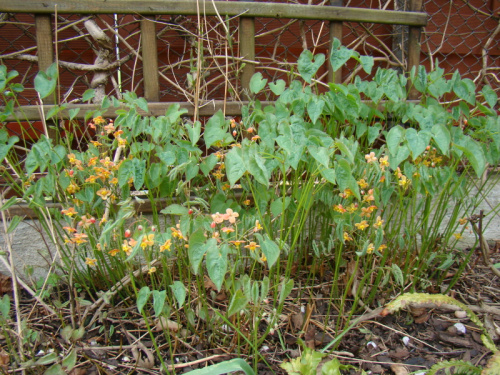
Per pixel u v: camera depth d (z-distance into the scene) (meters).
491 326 1.23
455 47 1.90
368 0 2.00
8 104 1.23
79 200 1.22
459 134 1.20
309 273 1.36
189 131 1.19
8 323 1.21
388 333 1.22
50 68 1.18
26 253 1.42
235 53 1.65
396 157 1.07
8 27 1.69
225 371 0.91
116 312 1.22
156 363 1.09
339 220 1.14
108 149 1.36
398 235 1.31
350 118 1.33
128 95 1.26
